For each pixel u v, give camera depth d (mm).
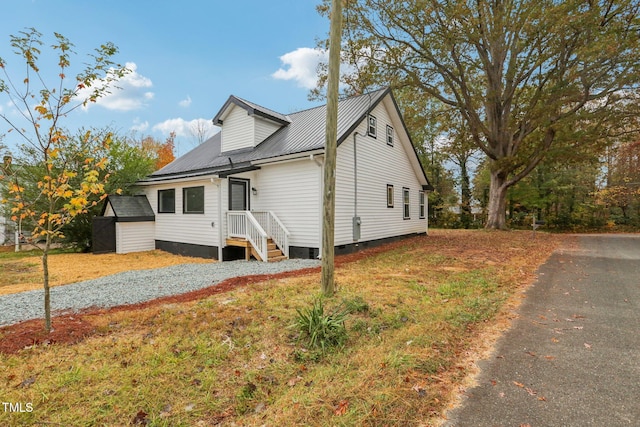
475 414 2184
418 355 2928
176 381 2627
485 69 16531
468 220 26188
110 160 13055
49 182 3465
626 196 21938
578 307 4477
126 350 3102
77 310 4574
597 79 13547
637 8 12680
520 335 3520
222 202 10156
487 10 14930
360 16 14180
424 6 13352
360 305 4211
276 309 4266
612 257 8750
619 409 2227
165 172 14195
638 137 17516
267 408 2316
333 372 2715
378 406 2223
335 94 4879
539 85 15375
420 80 16156
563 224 23234
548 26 12750
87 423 2137
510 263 7785
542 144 16422
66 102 3523
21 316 4297
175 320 3879
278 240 10000
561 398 2357
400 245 11992
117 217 12078
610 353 3080
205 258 10742
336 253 9805
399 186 14109
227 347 3207
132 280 6652
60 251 13477
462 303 4555
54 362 2867
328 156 4867
